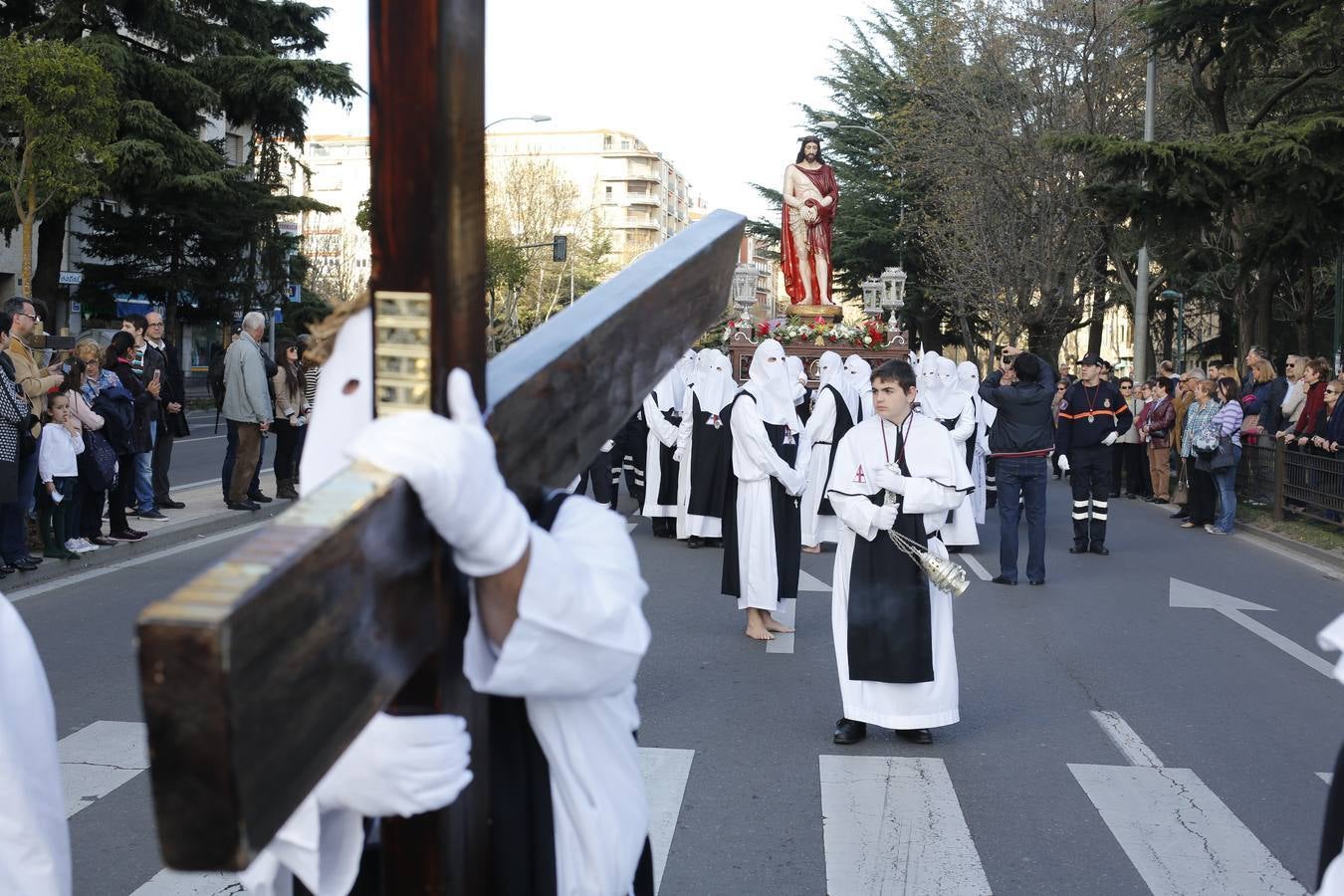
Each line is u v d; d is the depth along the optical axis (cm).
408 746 138
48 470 973
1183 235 2084
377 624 118
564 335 171
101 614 860
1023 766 588
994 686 744
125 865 449
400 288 137
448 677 142
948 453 602
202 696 91
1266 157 1884
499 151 13862
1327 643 179
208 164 3450
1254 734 646
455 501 125
